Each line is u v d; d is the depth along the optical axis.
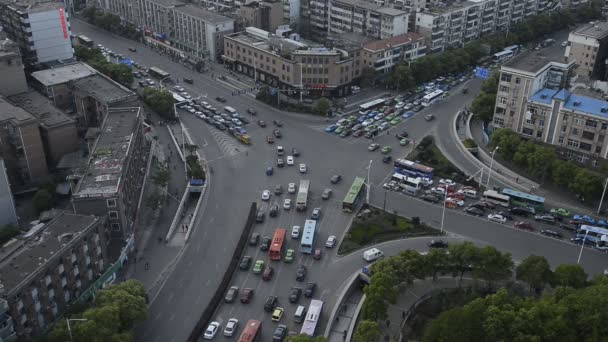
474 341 138.62
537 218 197.25
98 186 177.50
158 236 190.62
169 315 158.38
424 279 165.75
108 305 140.38
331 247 184.25
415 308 160.88
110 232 178.12
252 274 173.25
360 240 185.88
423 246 184.00
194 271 175.12
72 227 158.88
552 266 174.50
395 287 161.50
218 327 152.88
